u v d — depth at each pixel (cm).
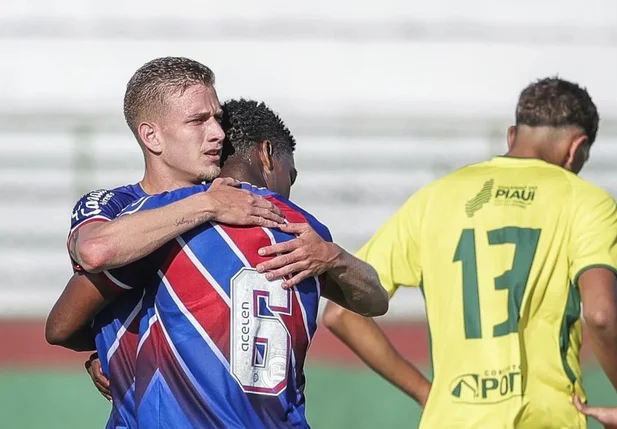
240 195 1096
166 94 1134
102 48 5247
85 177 4894
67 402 3100
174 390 1061
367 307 1209
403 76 5350
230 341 1066
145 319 1084
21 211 4847
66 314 1110
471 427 1351
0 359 3825
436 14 5372
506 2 5375
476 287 1382
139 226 1045
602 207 1365
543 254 1360
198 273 1073
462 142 5019
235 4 5338
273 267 1091
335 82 5341
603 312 1294
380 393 3105
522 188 1405
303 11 5356
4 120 4869
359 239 4956
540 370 1343
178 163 1144
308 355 3781
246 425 1059
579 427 1344
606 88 5325
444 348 1394
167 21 5300
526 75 5350
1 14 5212
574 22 5356
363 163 4994
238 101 1234
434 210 1440
